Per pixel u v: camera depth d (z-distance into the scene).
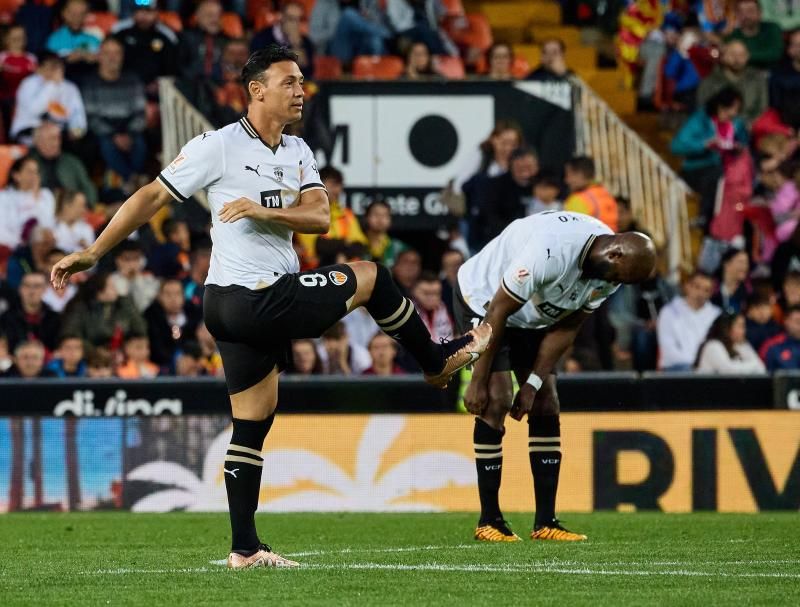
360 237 47.66
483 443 26.73
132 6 55.38
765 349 44.16
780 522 31.48
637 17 59.34
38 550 25.62
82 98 50.53
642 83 58.66
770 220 50.56
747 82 53.97
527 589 19.09
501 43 53.81
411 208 48.81
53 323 44.16
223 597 18.31
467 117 49.12
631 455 36.62
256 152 20.61
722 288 47.66
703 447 36.69
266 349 20.91
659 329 45.22
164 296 44.00
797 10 58.72
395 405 37.03
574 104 49.53
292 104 20.55
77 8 53.75
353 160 48.81
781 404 36.72
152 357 43.88
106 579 20.33
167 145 49.84
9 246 47.22
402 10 56.44
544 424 26.86
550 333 26.08
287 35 52.66
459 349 22.31
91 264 20.39
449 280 45.69
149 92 50.94
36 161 47.97
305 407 37.03
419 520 33.00
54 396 37.28
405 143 48.88
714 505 36.59
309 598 18.17
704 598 18.25
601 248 24.58
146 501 37.12
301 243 45.69
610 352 43.94
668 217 51.44
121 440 37.25
